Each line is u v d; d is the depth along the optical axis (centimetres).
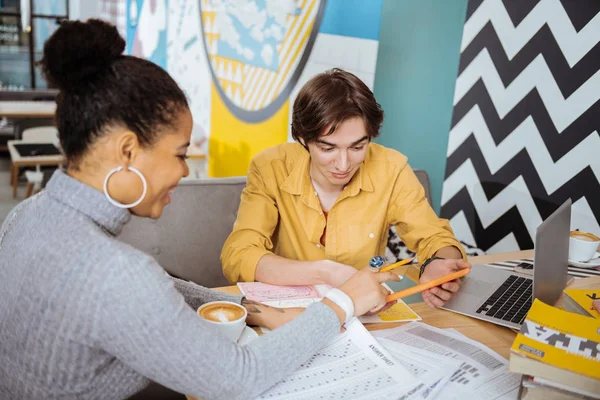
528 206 204
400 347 107
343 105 126
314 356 101
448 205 234
